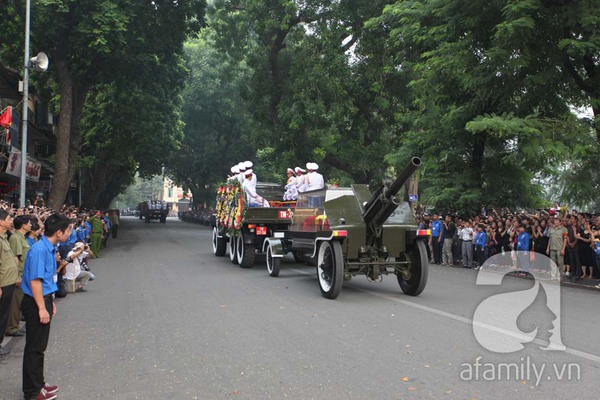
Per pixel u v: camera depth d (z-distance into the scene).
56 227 5.02
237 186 15.48
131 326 7.75
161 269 15.05
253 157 51.97
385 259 10.29
